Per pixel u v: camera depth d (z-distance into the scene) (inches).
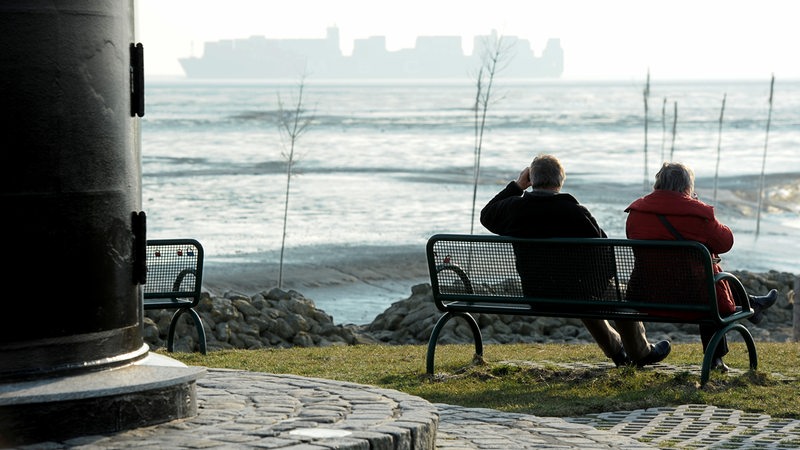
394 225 3988.7
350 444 548.4
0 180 584.1
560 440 652.7
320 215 4264.3
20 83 587.2
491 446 633.0
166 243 1174.3
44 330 600.1
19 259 590.9
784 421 778.8
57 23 597.3
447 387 910.4
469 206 4655.5
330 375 1002.1
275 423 604.4
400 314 1674.5
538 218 965.2
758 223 4008.4
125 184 637.3
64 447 557.0
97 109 616.7
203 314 1471.5
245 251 3235.7
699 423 768.3
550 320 1669.5
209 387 719.1
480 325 1632.6
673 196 951.6
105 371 621.6
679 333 1660.9
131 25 649.0
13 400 561.9
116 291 631.8
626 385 899.4
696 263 903.7
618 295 944.3
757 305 1000.2
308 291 2625.5
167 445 554.6
